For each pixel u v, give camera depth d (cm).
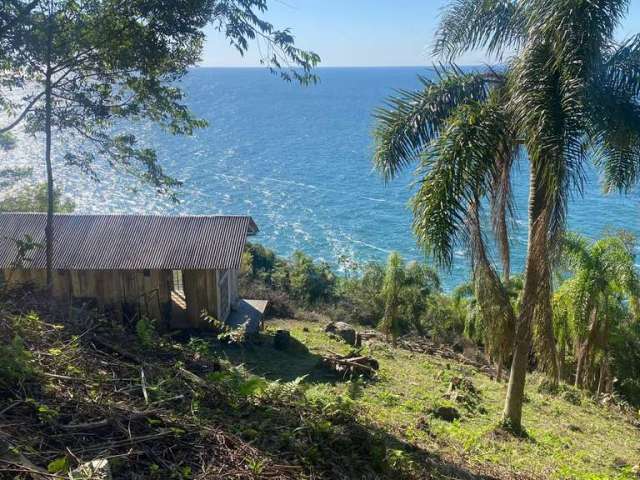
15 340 445
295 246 3928
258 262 2386
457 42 977
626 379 1648
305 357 1324
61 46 918
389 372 1316
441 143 816
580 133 755
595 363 1623
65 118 1010
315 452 450
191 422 439
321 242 4006
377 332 1994
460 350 1948
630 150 854
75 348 518
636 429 1275
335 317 2119
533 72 785
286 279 2258
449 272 844
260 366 1194
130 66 960
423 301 2111
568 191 761
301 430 488
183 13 870
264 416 504
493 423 1041
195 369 611
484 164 807
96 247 1326
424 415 988
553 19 756
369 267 2448
